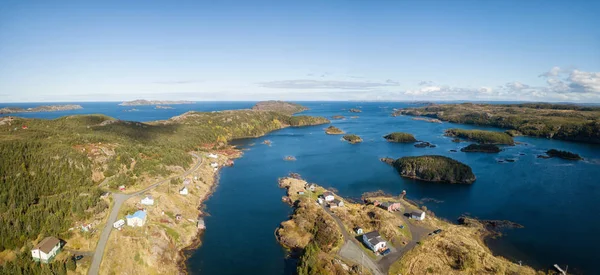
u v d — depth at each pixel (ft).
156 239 289.74
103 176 396.98
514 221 368.07
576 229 347.56
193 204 400.88
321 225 328.29
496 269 259.80
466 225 352.90
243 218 375.45
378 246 286.46
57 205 299.99
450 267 262.67
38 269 236.22
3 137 405.80
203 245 313.32
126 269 255.91
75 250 265.75
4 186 300.81
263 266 278.67
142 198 355.97
